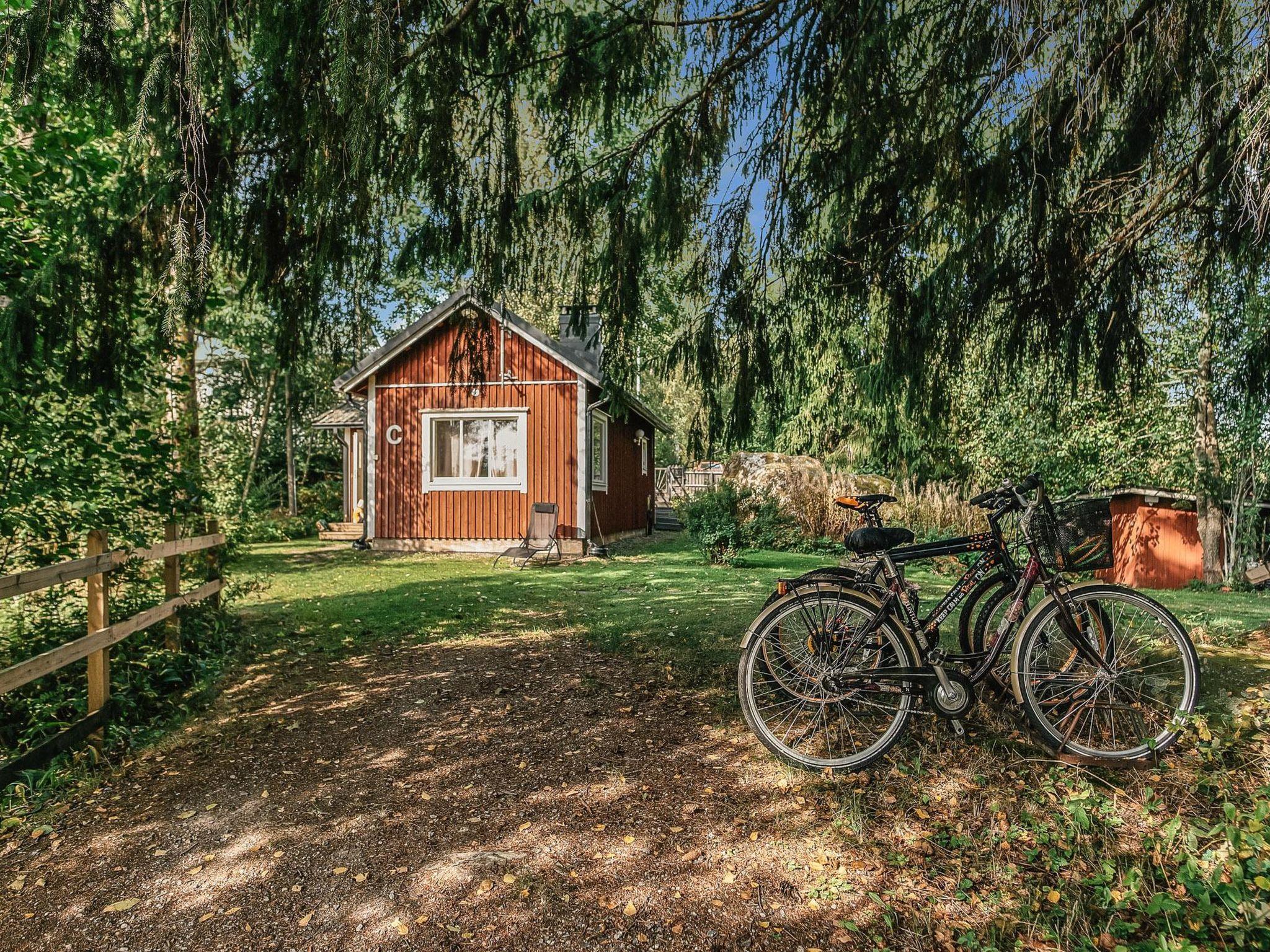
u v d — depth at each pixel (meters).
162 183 2.80
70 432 4.00
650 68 3.44
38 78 2.52
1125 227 3.66
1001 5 2.79
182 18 2.36
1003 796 2.82
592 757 3.38
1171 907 2.04
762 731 3.21
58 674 4.19
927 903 2.29
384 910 2.34
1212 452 9.99
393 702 4.29
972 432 12.03
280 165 3.04
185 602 5.01
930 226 3.67
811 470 14.34
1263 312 4.20
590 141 3.80
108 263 3.01
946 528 13.11
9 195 3.70
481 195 3.47
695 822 2.78
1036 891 2.31
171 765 3.50
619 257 3.72
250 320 16.66
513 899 2.37
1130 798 2.76
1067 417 10.38
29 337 2.98
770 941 2.15
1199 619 5.11
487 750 3.52
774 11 3.31
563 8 3.19
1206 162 3.46
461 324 4.09
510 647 5.48
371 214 3.33
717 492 13.88
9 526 3.89
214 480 6.09
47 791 3.21
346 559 12.03
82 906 2.40
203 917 2.33
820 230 3.86
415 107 2.96
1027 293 3.73
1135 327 3.99
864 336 4.39
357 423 18.36
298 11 2.47
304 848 2.71
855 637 3.18
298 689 4.60
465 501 13.16
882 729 3.36
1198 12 2.80
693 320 4.01
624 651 5.13
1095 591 3.13
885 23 3.08
